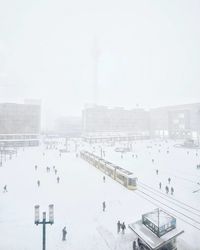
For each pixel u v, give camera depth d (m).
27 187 32.03
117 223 18.97
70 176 39.19
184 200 26.66
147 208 24.06
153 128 135.00
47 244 16.56
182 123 116.69
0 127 86.81
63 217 21.58
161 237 14.95
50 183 34.34
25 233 18.28
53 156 65.00
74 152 74.38
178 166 48.22
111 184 34.12
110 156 63.41
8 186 32.53
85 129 116.94
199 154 67.25
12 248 16.03
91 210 23.42
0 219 21.02
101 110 116.56
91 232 18.50
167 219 16.17
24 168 46.28
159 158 59.53
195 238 17.44
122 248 16.17
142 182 35.06
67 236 17.80
